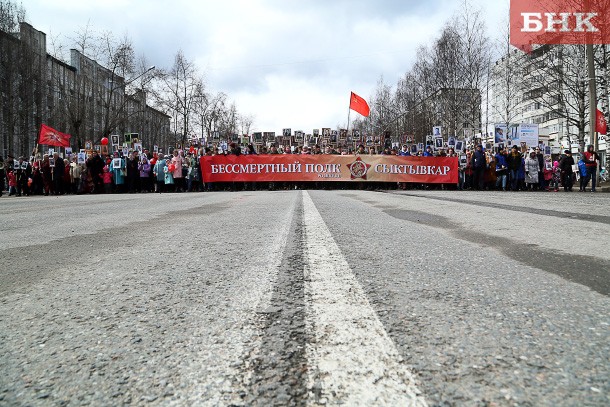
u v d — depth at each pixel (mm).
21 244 3623
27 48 37781
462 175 18891
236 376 1027
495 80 37812
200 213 6363
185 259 2725
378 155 18656
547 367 1062
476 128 34562
